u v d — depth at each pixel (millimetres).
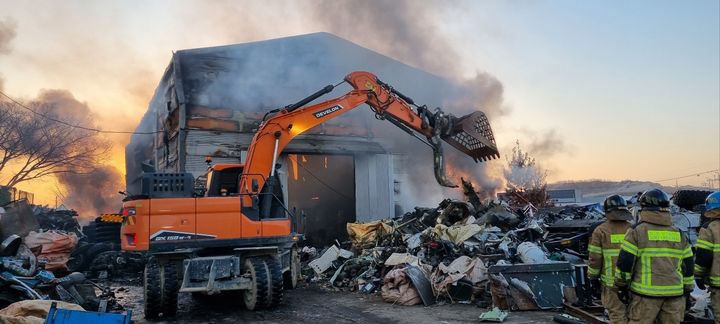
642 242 4559
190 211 8633
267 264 8734
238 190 10047
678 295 4453
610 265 5219
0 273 7199
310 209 21781
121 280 13445
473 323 7402
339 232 21047
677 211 10836
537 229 11648
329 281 12109
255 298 8516
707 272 4879
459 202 14016
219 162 16500
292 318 8148
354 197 19609
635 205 10703
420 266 10109
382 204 18938
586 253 10320
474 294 8875
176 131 17125
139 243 8336
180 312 8938
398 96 12969
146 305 8250
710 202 4914
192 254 8547
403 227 14031
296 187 21922
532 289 8070
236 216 8844
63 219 17984
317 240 20859
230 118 16891
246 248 8672
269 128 10484
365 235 14055
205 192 10422
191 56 16969
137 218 8422
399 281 9273
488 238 11555
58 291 7797
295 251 11734
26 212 11445
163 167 19344
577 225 11055
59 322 4742
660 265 4480
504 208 13719
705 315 6223
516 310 7957
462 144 13344
